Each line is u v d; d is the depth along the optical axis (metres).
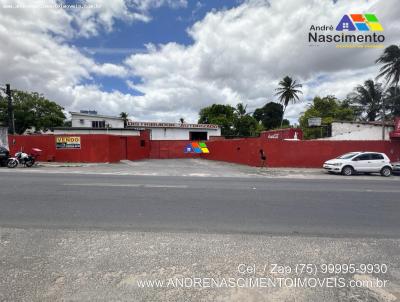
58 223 5.36
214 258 3.87
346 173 15.48
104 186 9.62
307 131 40.94
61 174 13.24
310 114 42.91
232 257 3.91
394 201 7.88
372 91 40.28
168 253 4.01
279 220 5.82
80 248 4.14
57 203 6.96
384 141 19.47
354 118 42.72
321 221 5.79
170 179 12.02
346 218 6.03
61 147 21.02
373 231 5.17
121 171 15.29
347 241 4.62
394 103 37.34
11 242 4.35
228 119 54.25
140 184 10.25
